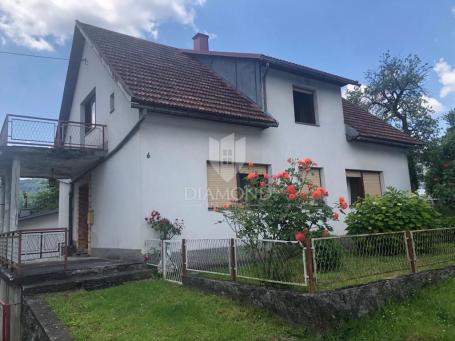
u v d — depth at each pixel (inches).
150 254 331.6
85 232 523.5
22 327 255.6
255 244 219.3
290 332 183.6
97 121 466.6
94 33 483.8
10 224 374.9
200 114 367.6
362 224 309.3
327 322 178.9
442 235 273.6
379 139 530.9
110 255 402.3
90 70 504.4
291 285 200.1
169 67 460.1
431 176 581.9
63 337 186.9
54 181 580.4
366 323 185.8
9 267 326.3
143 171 342.3
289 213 204.1
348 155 513.7
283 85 466.0
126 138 372.8
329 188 482.0
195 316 209.3
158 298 246.8
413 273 232.4
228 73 490.9
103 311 225.9
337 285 196.9
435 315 198.2
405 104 845.8
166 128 362.3
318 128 489.1
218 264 253.9
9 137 370.6
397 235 238.5
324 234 204.5
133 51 471.2
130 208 358.3
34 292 269.9
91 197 474.3
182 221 355.9
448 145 589.3
